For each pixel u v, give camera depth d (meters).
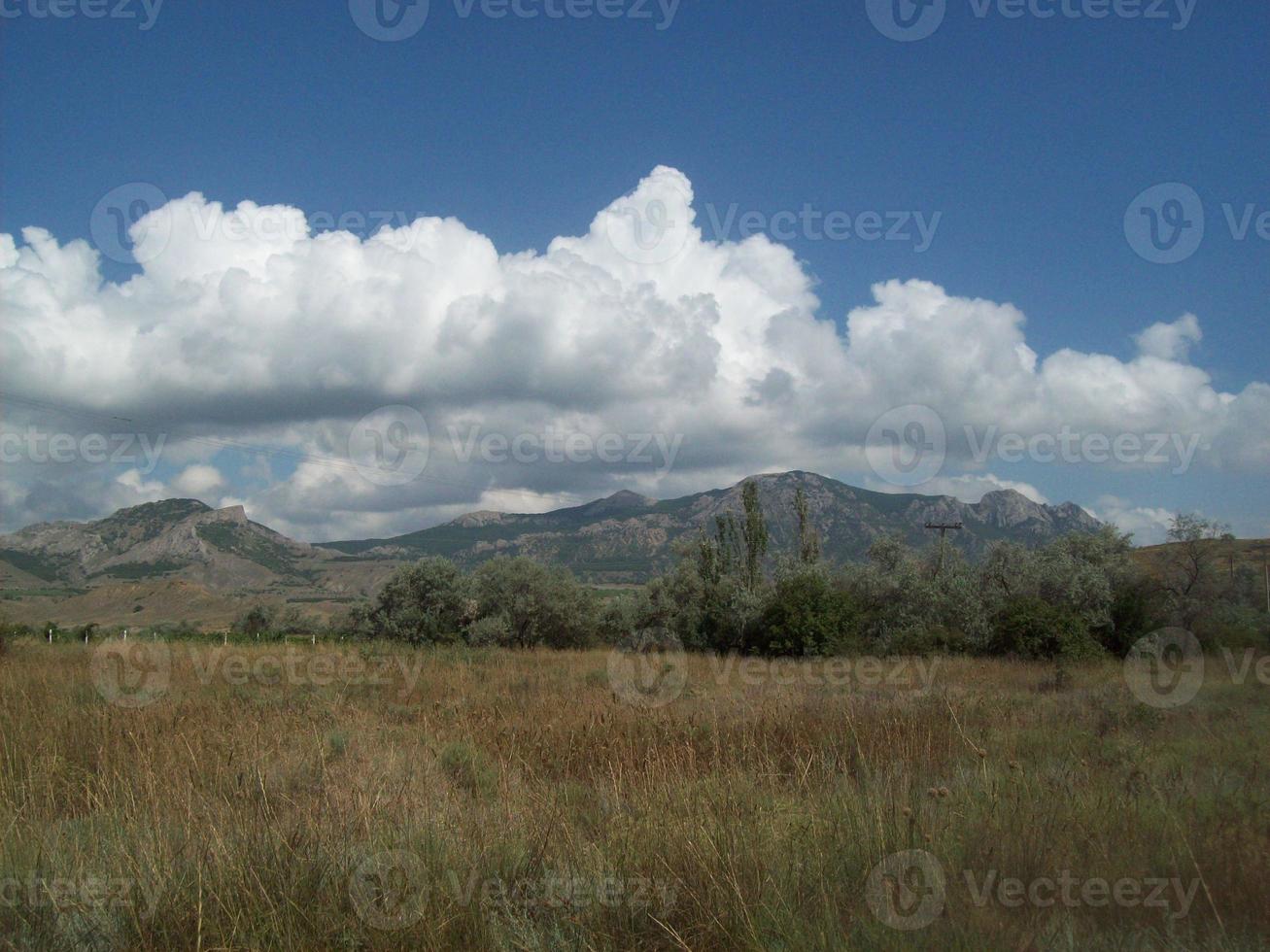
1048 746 9.02
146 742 7.85
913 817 5.46
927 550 43.44
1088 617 31.70
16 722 8.90
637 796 6.43
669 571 46.56
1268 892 4.56
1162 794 6.16
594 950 4.35
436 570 41.81
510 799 6.53
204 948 4.26
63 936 4.38
